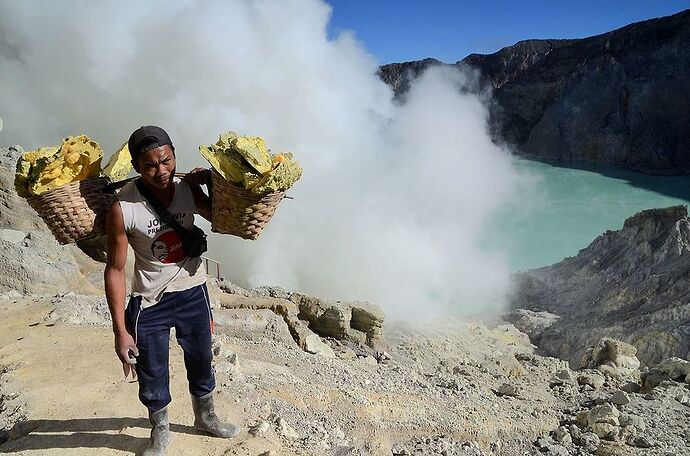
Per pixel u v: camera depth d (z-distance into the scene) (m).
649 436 7.65
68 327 6.73
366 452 5.21
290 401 5.77
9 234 10.96
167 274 3.57
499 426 7.23
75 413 4.62
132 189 3.39
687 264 19.61
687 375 10.31
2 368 5.60
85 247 3.64
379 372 8.80
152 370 3.72
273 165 3.24
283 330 9.48
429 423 6.71
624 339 17.47
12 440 4.39
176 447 4.12
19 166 3.26
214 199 3.38
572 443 7.47
